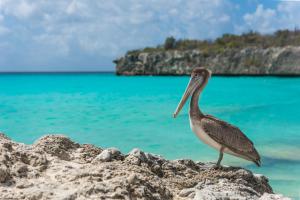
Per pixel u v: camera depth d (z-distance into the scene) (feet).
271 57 289.53
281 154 43.88
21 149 21.16
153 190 18.86
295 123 68.28
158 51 346.74
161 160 24.39
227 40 349.61
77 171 19.13
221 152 24.62
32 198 16.03
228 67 301.22
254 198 20.06
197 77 25.30
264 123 68.23
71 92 140.26
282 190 31.22
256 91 147.74
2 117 71.41
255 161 25.44
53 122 65.87
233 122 69.31
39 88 165.89
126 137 53.16
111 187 17.19
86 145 25.61
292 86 179.42
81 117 72.08
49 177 18.78
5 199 15.79
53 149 22.75
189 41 358.02
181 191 19.99
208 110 86.22
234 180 23.02
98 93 135.03
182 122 66.03
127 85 191.62
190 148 46.26
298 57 282.97
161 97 116.37
